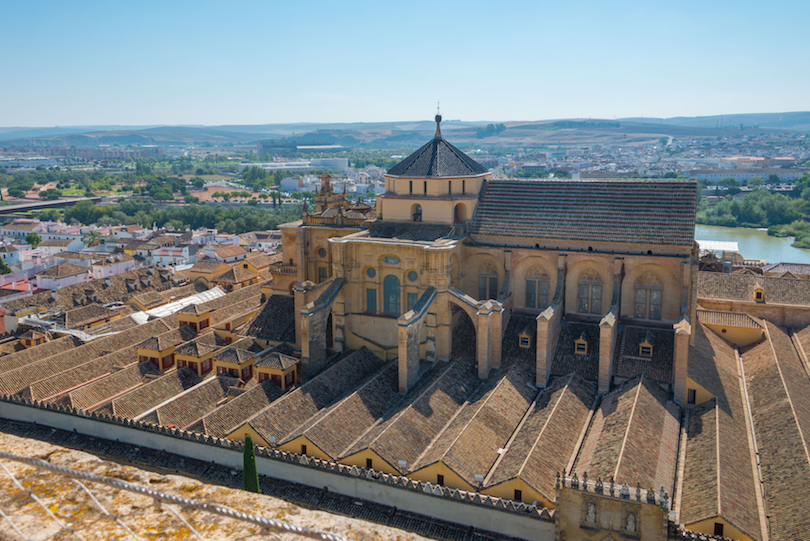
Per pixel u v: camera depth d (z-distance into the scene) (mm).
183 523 12172
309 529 12242
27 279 185125
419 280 88625
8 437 15258
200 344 97500
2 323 136125
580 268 89750
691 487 59250
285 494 64688
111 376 92875
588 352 83125
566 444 65375
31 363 99062
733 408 73875
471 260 95438
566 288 90875
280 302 108125
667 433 67125
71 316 129750
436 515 59344
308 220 108375
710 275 107875
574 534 53000
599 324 80062
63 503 12570
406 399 77062
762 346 91125
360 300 93375
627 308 88438
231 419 77062
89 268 183125
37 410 81500
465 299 84562
